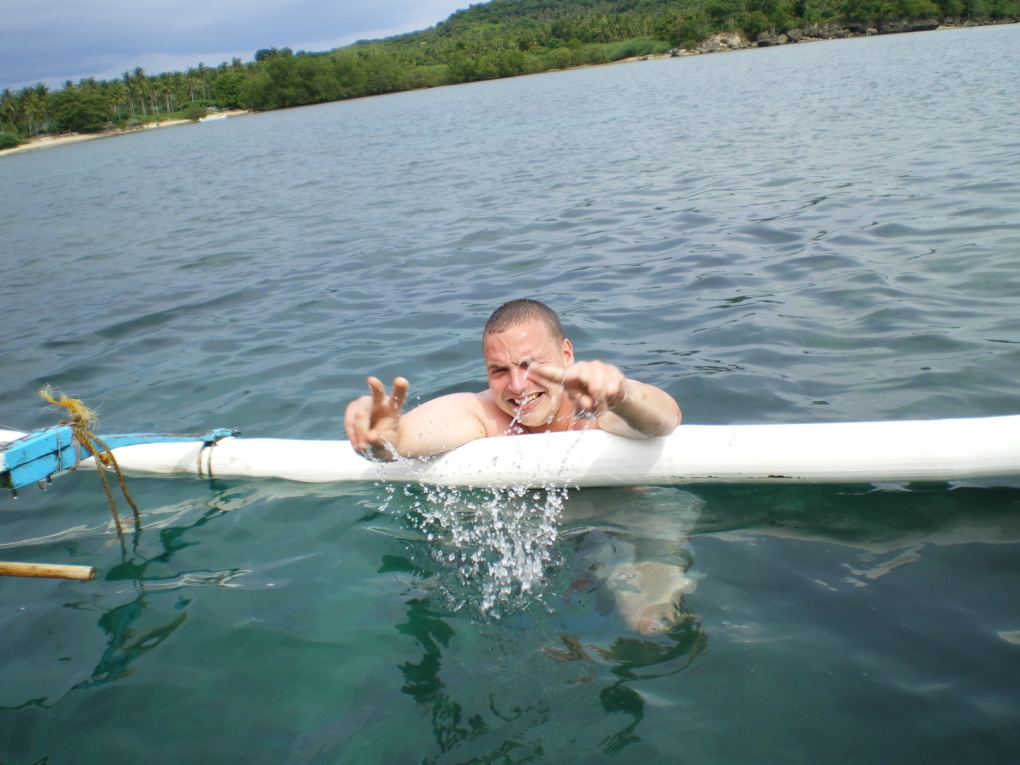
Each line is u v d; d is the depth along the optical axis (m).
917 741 1.68
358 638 2.16
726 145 13.58
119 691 2.04
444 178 13.78
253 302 6.41
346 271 7.26
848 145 11.81
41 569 2.27
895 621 2.05
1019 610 2.04
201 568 2.59
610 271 6.22
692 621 2.10
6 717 1.98
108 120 76.56
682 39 85.62
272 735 1.85
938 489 2.67
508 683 1.94
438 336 4.98
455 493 2.87
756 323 4.62
